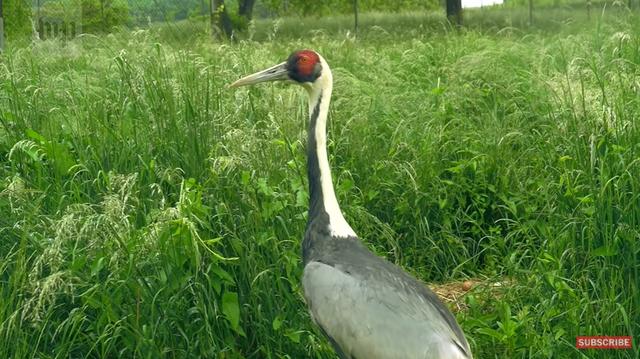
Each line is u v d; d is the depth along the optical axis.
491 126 2.59
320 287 1.52
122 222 1.69
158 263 1.69
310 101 1.69
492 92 2.91
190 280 1.71
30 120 2.34
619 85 2.51
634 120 2.16
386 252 2.12
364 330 1.46
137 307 1.62
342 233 1.63
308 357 1.73
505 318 1.69
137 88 2.30
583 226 1.89
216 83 2.42
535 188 2.32
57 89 2.61
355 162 2.40
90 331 1.71
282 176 1.95
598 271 1.77
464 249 2.26
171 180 1.94
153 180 1.98
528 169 2.40
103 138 2.18
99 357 1.66
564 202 2.04
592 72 2.65
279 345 1.71
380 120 2.71
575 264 1.85
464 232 2.33
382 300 1.46
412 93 2.93
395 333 1.43
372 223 2.14
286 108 2.27
